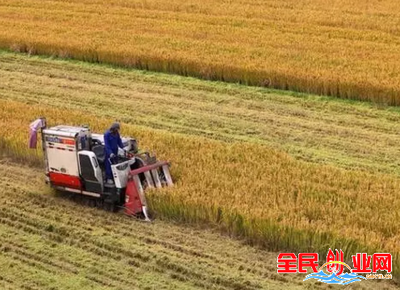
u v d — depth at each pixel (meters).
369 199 17.81
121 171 18.30
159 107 27.80
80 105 28.34
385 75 28.39
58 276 15.77
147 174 18.58
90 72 32.88
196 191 18.33
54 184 19.42
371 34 36.59
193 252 16.52
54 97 29.50
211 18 41.22
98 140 19.27
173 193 17.89
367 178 19.48
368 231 16.11
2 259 16.59
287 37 36.19
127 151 19.09
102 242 17.14
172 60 31.75
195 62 31.17
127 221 18.25
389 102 27.05
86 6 45.75
